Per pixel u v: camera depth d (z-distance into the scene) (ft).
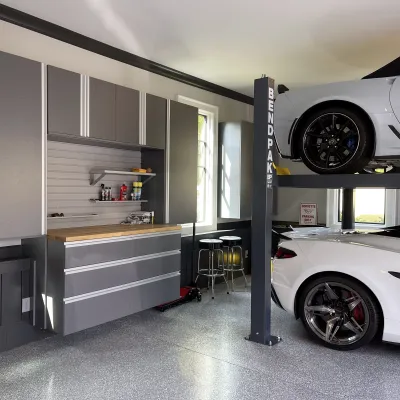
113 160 14.19
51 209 12.33
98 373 9.21
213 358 10.07
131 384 8.69
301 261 10.91
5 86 9.64
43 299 10.90
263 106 11.13
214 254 18.35
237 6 10.79
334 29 12.19
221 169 19.42
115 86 12.46
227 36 12.88
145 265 12.85
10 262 10.58
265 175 11.12
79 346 10.85
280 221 21.95
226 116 19.95
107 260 11.55
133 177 14.99
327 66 15.75
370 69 16.07
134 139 13.16
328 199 20.15
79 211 13.14
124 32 12.69
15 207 9.94
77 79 11.30
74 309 10.69
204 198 18.98
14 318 10.78
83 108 11.46
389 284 9.63
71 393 8.30
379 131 10.03
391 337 9.66
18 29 11.43
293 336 11.64
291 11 11.03
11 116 9.78
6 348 10.59
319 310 10.68
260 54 14.47
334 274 10.41
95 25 12.17
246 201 19.15
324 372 9.29
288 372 9.28
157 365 9.64
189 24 12.00
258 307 11.18
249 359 10.01
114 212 14.33
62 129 10.92
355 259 10.11
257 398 8.11
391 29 12.13
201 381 8.84
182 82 17.13
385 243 10.44
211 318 13.28
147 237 12.91
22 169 10.05
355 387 8.58
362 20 11.53
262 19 11.57
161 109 14.25
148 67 15.30
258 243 11.24
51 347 10.77
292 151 11.34
